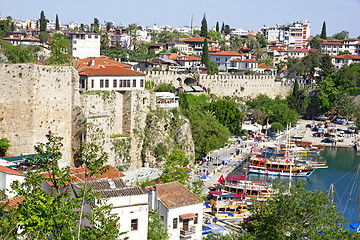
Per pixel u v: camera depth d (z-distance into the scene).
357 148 178.38
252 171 142.62
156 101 133.25
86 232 41.62
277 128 190.12
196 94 183.88
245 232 67.69
